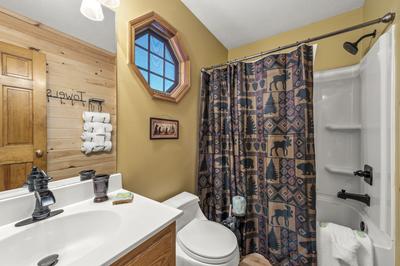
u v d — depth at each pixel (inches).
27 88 29.3
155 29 54.7
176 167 61.2
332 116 69.5
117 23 42.9
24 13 28.9
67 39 34.0
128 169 46.0
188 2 62.1
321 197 69.5
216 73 68.2
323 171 71.2
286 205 52.9
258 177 60.9
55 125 32.6
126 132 45.3
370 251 40.1
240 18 68.6
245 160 62.1
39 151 30.6
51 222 27.6
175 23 59.6
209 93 70.9
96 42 38.4
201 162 69.1
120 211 31.1
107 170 40.9
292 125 52.2
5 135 27.2
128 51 44.8
